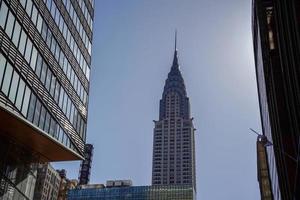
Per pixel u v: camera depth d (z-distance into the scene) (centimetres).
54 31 4419
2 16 3188
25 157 3994
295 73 2597
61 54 4591
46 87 4034
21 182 3884
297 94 2606
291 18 2638
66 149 4184
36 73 3806
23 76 3503
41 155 4328
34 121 3662
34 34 3838
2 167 3566
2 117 3322
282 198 4206
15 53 3381
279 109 3722
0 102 3055
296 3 2469
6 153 3638
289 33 2733
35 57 3825
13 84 3300
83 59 5481
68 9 5003
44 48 4075
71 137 4606
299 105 2555
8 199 3628
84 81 5416
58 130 4234
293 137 3116
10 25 3328
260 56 5222
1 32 3156
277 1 3244
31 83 3662
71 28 5069
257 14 4475
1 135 3650
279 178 4212
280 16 3131
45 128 3903
